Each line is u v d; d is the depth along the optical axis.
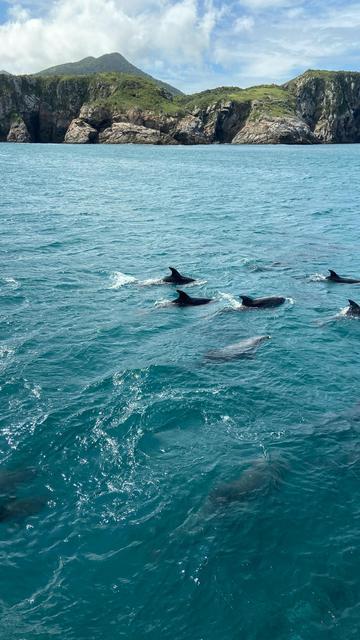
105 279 30.48
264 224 49.19
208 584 10.34
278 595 10.10
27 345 21.02
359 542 11.36
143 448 14.62
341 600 9.98
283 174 103.50
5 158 133.50
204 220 51.03
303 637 9.25
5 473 13.52
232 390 17.67
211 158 147.25
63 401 16.91
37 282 29.36
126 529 11.71
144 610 9.81
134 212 55.03
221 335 22.50
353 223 49.75
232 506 12.41
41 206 56.53
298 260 35.50
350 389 17.95
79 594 10.13
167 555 11.02
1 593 10.14
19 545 11.27
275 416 16.25
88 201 61.81
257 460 14.11
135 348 21.03
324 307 26.14
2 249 36.47
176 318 24.52
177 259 35.38
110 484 13.19
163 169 111.69
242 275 31.86
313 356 20.45
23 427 15.45
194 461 14.09
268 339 21.98
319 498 12.70
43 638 9.26
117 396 17.20
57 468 13.77
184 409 16.48
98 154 155.50
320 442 14.92
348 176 99.38
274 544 11.32
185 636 9.30
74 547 11.23
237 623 9.54
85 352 20.52
